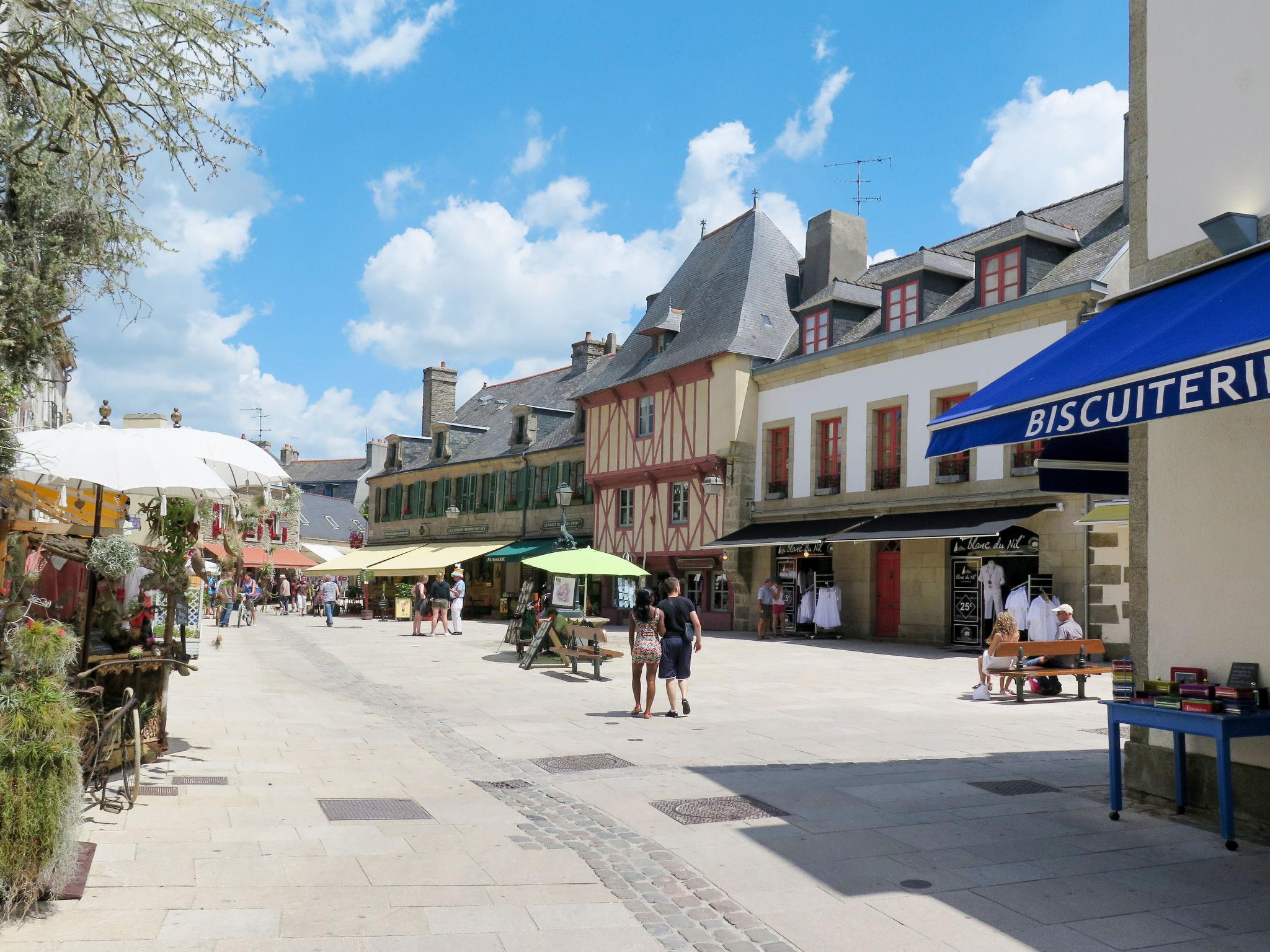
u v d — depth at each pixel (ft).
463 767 27.35
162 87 20.36
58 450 22.29
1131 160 23.85
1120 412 16.92
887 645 71.31
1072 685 47.78
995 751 29.63
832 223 96.63
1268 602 19.63
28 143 19.83
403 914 15.12
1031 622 59.11
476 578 132.26
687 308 105.29
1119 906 15.69
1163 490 22.16
